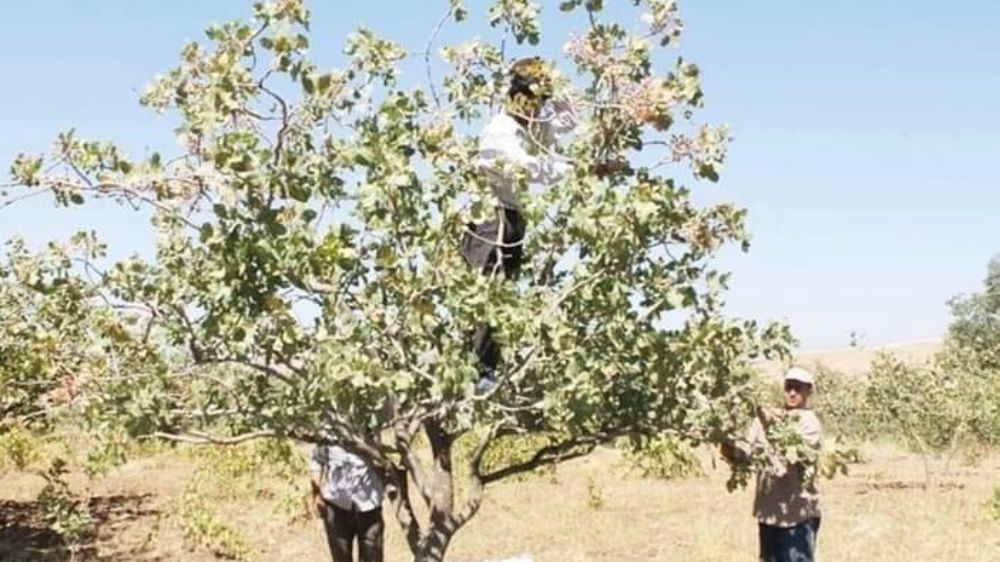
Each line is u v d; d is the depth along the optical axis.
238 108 4.07
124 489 18.77
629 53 4.41
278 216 4.05
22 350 5.53
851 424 23.17
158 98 4.23
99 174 4.10
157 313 4.36
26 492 18.02
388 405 4.50
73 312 4.70
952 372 22.48
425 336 4.23
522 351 4.26
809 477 4.87
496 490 18.27
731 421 4.82
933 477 21.20
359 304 4.19
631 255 4.14
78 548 12.92
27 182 4.07
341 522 8.44
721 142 4.38
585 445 5.16
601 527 15.17
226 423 4.84
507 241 5.06
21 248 4.94
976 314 60.97
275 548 14.09
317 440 4.87
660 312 4.29
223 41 4.16
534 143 4.70
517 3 4.93
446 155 4.60
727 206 4.39
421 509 15.80
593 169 4.52
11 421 8.80
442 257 4.10
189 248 4.61
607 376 4.26
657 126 4.29
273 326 4.12
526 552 13.63
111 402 4.43
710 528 14.61
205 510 13.92
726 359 4.52
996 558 13.13
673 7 4.39
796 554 9.09
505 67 5.11
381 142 4.02
